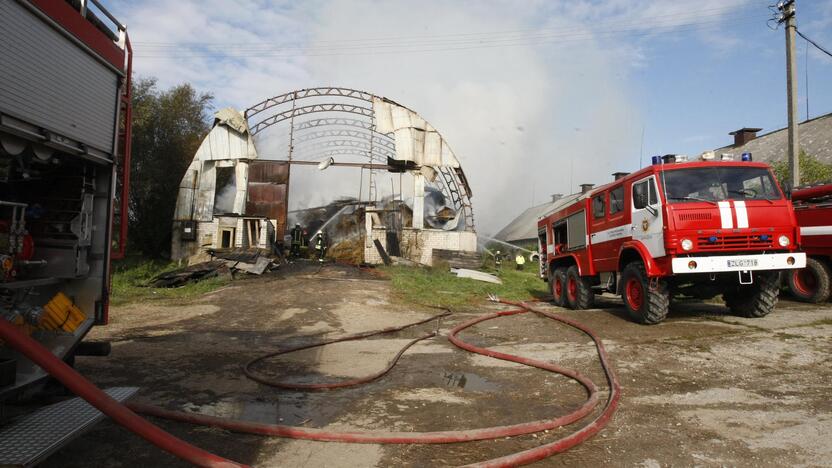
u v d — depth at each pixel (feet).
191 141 82.79
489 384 16.97
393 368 19.39
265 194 73.56
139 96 75.25
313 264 64.44
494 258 80.18
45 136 11.01
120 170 14.75
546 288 57.47
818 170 55.06
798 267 23.65
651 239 25.26
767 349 19.62
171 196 76.69
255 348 23.13
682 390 15.38
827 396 14.17
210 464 7.99
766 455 10.54
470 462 10.44
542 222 45.19
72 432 8.87
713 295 27.45
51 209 13.50
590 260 33.47
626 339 23.16
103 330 27.12
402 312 36.06
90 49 12.63
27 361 10.57
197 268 52.29
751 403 13.91
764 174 25.46
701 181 24.95
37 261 12.62
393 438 11.43
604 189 31.40
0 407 9.23
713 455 10.62
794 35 46.03
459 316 35.19
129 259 62.80
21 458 7.73
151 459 10.39
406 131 74.54
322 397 15.38
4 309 11.55
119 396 10.96
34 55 10.63
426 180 81.66
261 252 60.80
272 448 11.07
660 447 11.13
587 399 14.94
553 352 21.75
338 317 33.22
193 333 27.04
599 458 10.58
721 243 23.62
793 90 45.70
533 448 10.88
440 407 14.34
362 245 84.38
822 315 26.61
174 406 14.16
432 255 71.20
